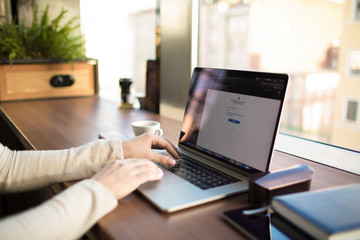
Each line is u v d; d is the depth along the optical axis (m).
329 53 19.06
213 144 0.88
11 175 0.76
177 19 1.46
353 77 17.64
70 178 0.78
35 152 0.81
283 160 0.90
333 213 0.47
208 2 1.54
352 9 17.28
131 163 0.69
